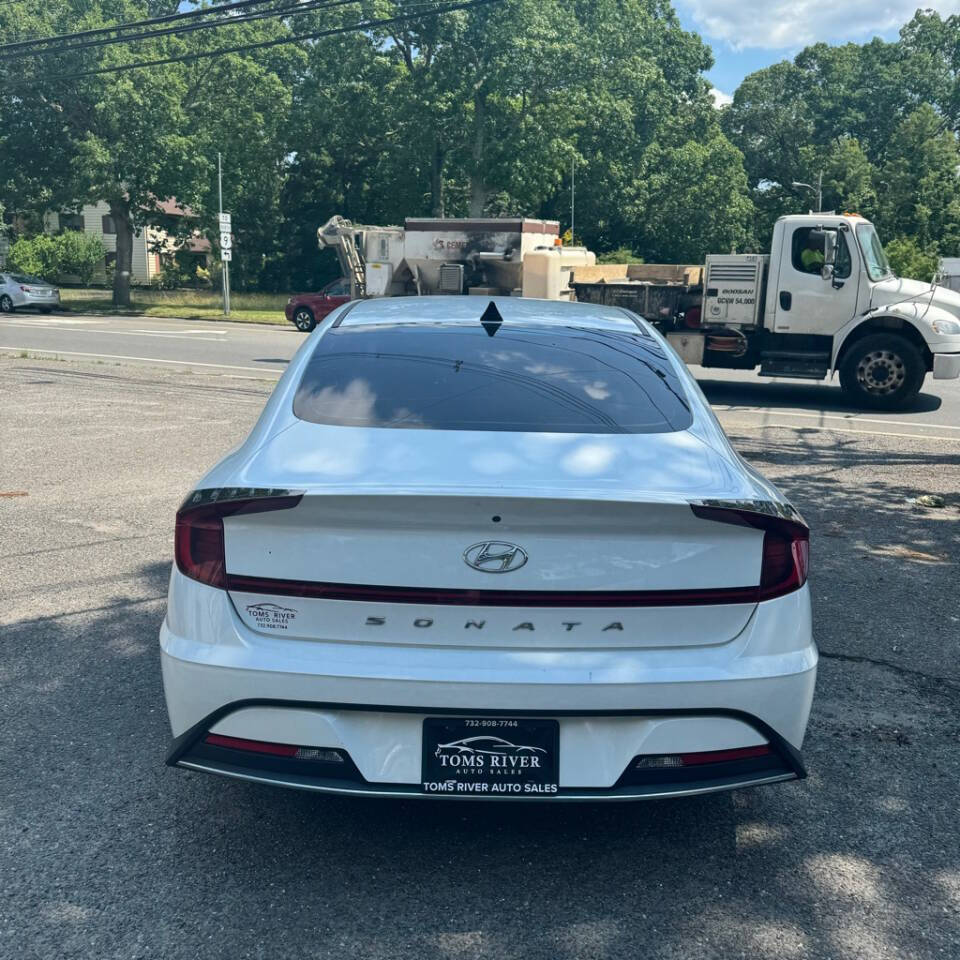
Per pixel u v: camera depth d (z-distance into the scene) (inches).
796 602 109.6
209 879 113.1
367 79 1795.0
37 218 2320.4
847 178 2657.5
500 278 809.5
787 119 2918.3
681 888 112.7
